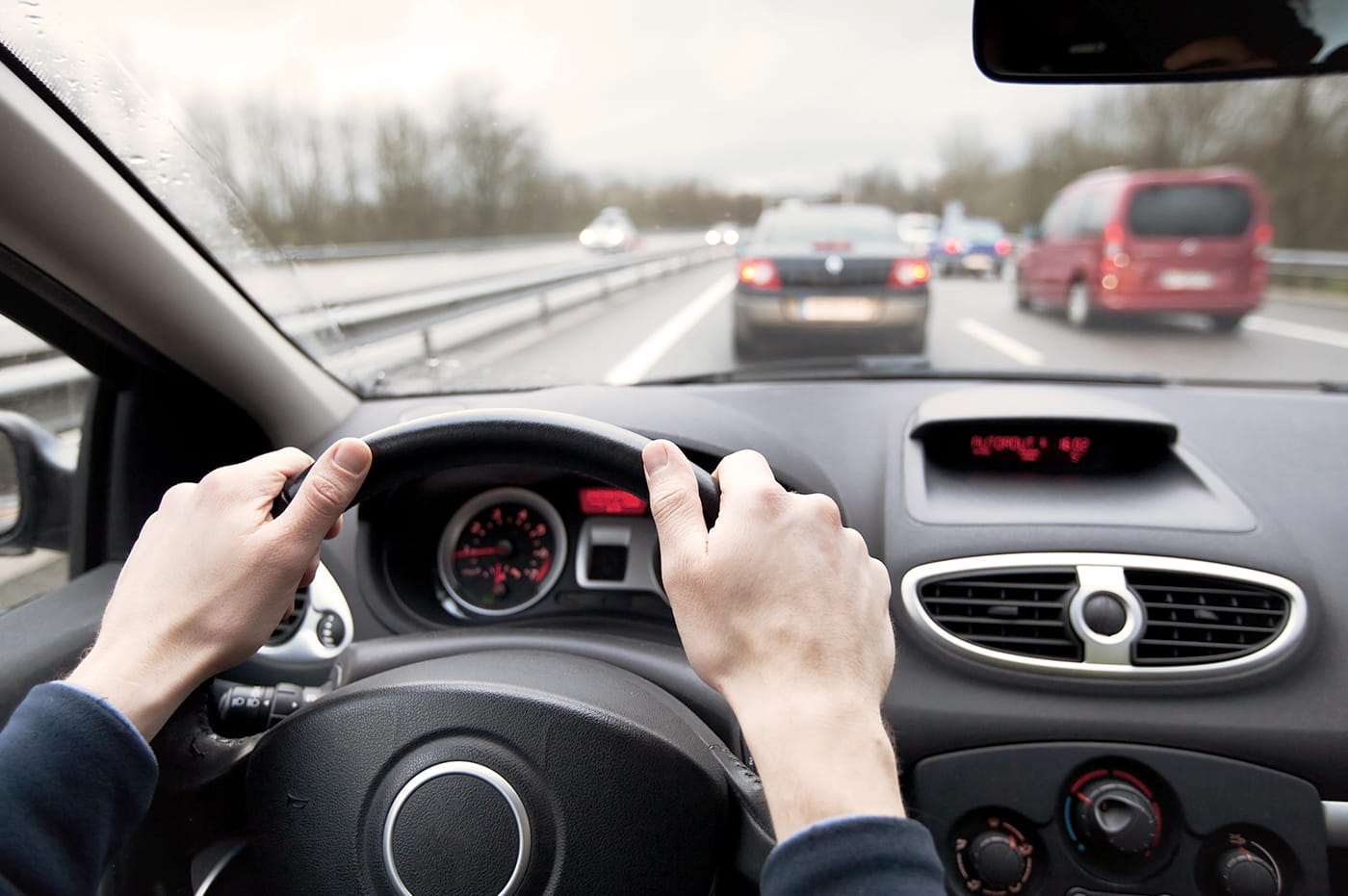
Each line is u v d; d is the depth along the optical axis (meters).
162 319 1.48
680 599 0.58
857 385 2.03
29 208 1.23
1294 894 1.42
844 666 0.54
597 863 0.88
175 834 0.90
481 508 1.71
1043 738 1.48
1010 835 1.48
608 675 1.03
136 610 0.64
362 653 1.29
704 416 1.72
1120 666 1.45
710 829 0.92
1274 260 14.34
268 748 0.91
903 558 1.55
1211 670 1.44
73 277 1.35
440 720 0.89
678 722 0.98
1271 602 1.46
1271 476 1.67
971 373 2.09
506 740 0.88
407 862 0.86
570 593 1.69
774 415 1.88
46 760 0.55
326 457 0.65
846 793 0.49
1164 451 1.75
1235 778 1.43
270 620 0.65
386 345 2.27
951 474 1.77
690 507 0.60
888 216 7.38
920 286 5.73
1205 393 2.00
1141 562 1.48
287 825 0.89
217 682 1.43
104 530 1.79
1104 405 1.80
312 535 0.65
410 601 1.64
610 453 0.84
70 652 1.49
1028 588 1.51
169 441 1.78
